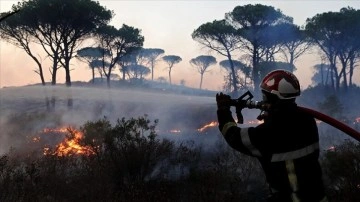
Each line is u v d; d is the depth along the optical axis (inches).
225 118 82.9
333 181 240.2
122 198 217.6
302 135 78.5
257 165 276.8
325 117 81.5
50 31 1228.5
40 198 215.5
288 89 80.4
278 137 77.7
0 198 209.5
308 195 77.1
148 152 268.4
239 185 242.5
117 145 275.0
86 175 251.6
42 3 1164.5
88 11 1215.6
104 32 1443.2
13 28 1209.4
